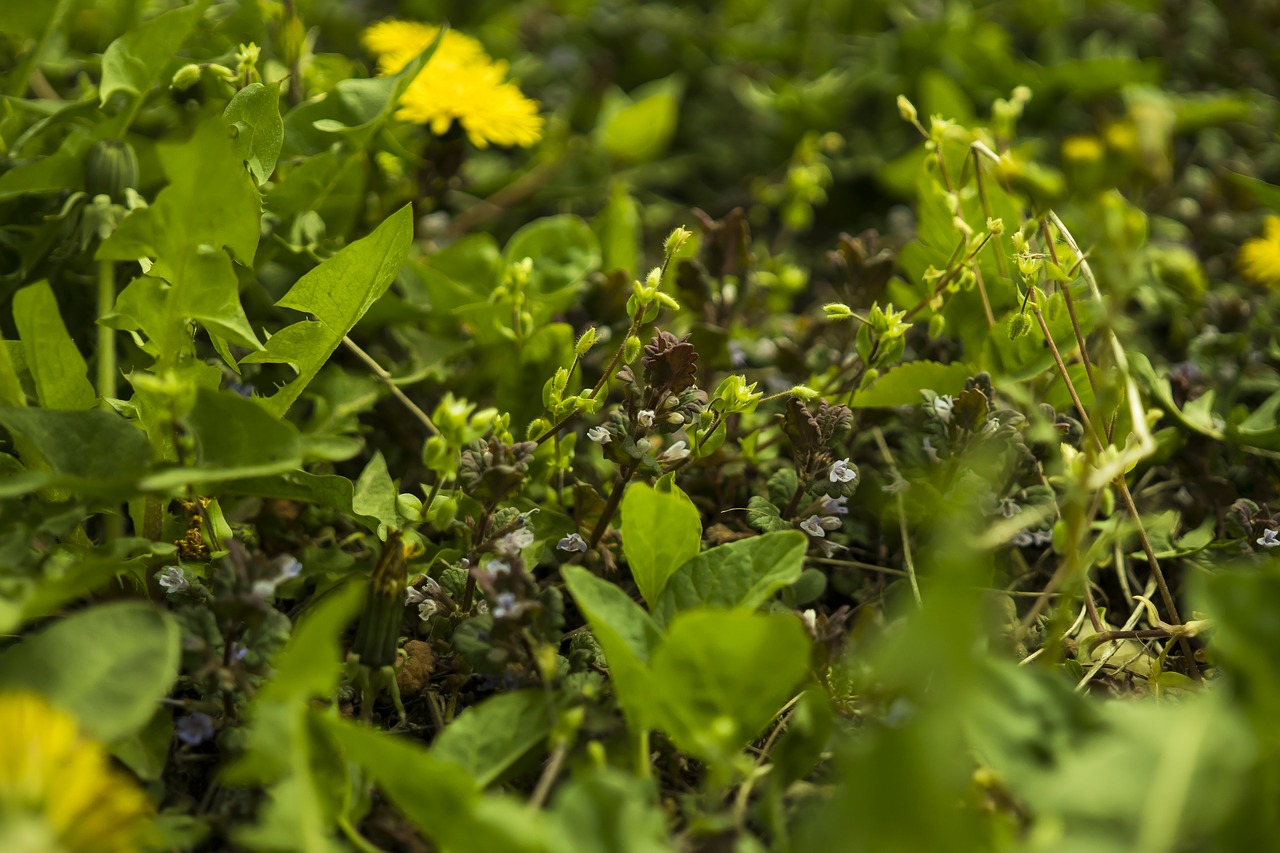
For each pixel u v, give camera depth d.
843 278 0.66
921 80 0.85
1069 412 0.63
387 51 0.70
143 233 0.55
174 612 0.57
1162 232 0.74
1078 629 0.60
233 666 0.54
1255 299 0.70
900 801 0.50
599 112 0.85
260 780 0.53
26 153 0.63
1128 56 0.91
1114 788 0.50
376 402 0.64
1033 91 0.84
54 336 0.56
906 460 0.62
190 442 0.54
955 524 0.50
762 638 0.52
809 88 0.87
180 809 0.54
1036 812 0.52
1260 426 0.63
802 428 0.58
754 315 0.70
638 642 0.54
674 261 0.67
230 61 0.64
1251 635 0.51
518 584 0.55
